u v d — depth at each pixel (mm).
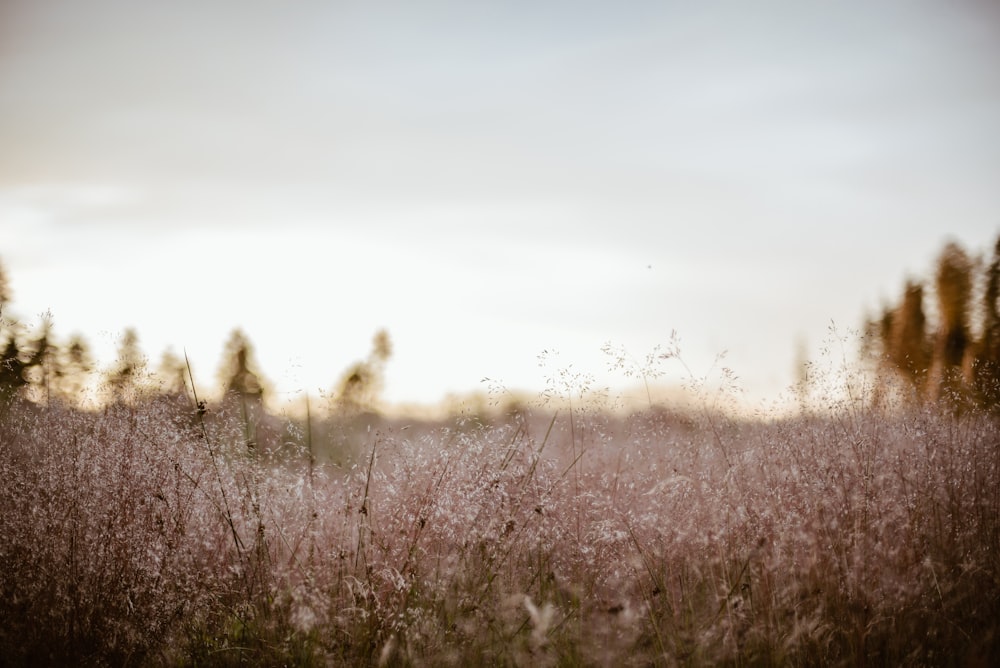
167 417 4652
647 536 4285
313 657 3527
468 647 3588
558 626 3756
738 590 3922
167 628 3695
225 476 4395
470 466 4469
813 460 4656
